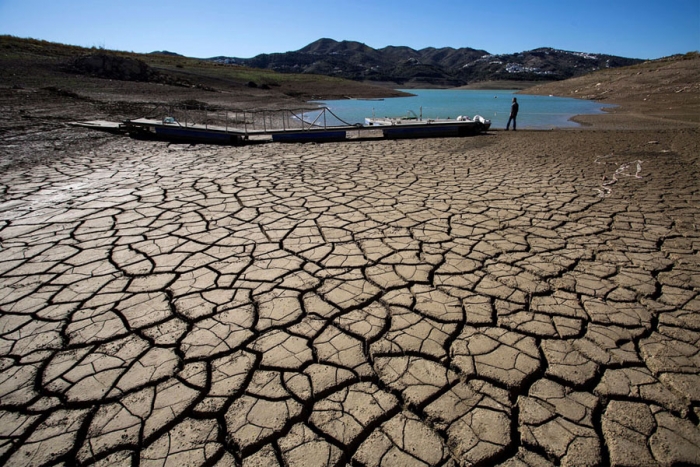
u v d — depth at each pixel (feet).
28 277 10.16
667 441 5.72
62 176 20.16
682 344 7.74
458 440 5.74
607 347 7.68
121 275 10.30
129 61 83.92
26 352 7.51
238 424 6.03
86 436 5.82
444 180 20.13
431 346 7.72
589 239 12.63
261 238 12.64
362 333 8.10
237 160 25.52
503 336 8.00
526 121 59.00
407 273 10.49
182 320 8.49
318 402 6.44
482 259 11.28
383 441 5.75
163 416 6.17
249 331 8.15
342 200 16.61
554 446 5.66
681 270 10.59
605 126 50.14
